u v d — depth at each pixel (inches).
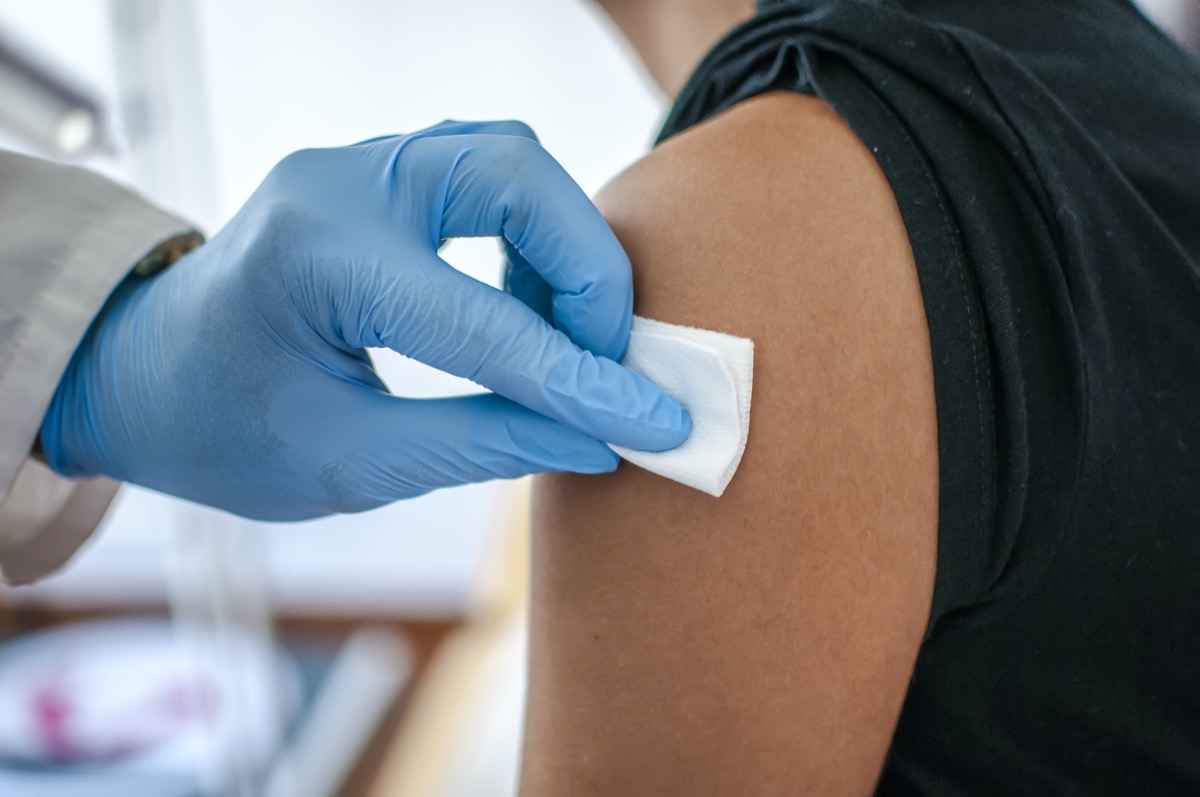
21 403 15.3
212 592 28.6
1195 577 12.6
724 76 14.0
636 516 12.8
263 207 14.2
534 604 13.7
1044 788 13.4
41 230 15.5
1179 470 12.5
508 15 41.4
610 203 14.0
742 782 12.5
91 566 39.6
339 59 41.2
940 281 11.9
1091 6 13.6
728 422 12.2
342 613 41.5
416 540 44.6
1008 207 12.2
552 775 13.1
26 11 27.6
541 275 14.1
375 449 14.7
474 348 13.6
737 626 12.3
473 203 13.9
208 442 15.2
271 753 30.8
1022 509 11.9
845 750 12.4
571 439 13.2
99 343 15.6
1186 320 12.5
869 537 12.1
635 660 12.7
